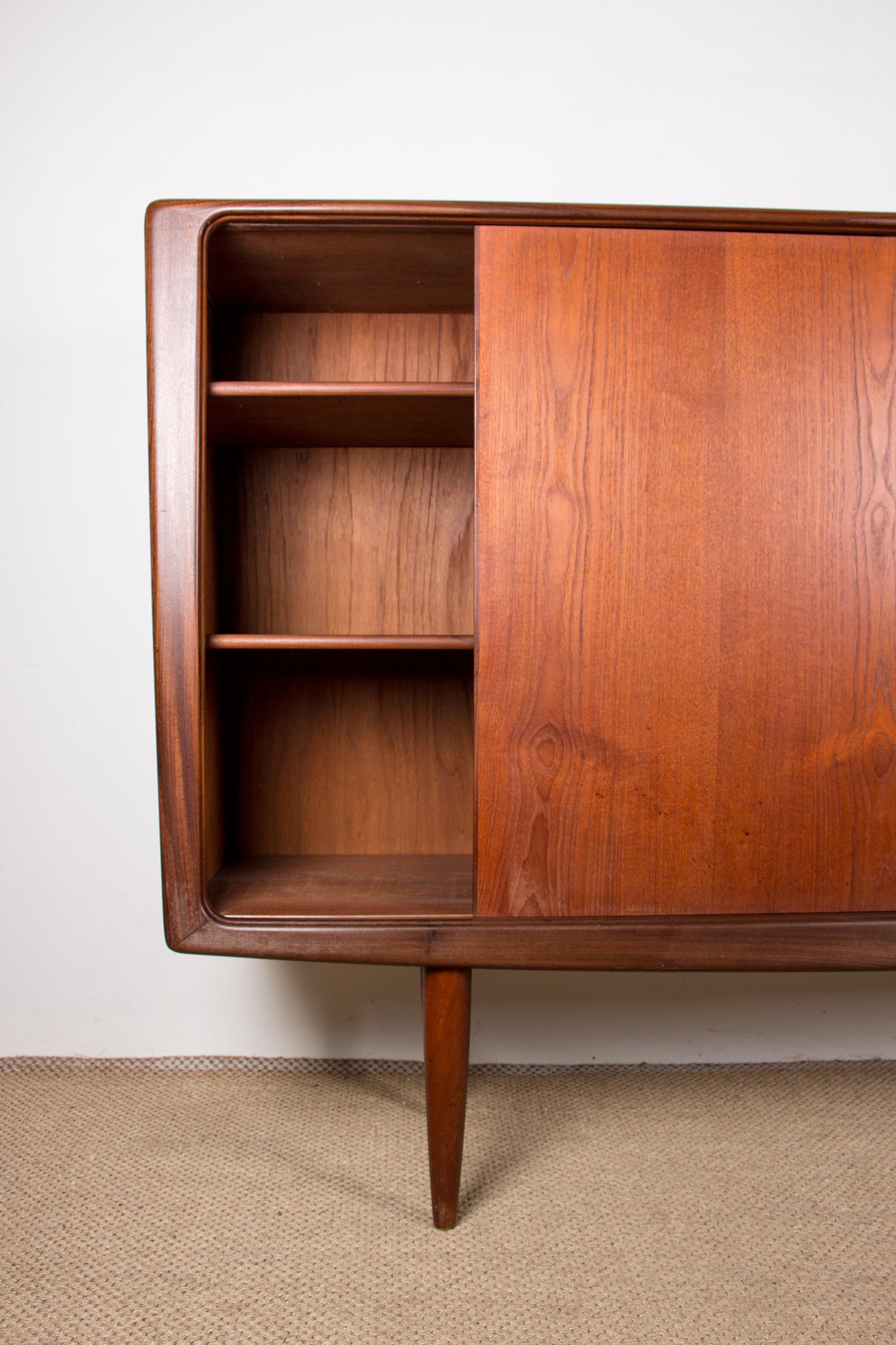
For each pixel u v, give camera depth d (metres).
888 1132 1.25
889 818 1.02
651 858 1.01
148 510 1.39
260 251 1.08
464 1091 1.02
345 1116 1.29
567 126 1.38
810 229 0.99
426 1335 0.86
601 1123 1.27
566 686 1.00
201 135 1.37
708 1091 1.37
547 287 0.98
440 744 1.35
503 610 0.99
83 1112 1.29
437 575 1.33
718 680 1.00
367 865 1.27
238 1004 1.44
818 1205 1.08
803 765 1.01
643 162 1.38
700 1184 1.12
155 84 1.37
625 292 0.99
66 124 1.36
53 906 1.42
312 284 1.19
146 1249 0.98
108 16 1.36
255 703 1.34
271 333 1.30
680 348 0.99
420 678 1.34
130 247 1.37
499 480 0.98
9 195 1.37
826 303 1.00
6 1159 1.17
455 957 1.00
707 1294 0.92
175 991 1.44
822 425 1.00
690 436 0.99
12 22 1.36
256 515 1.32
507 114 1.38
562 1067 1.45
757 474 1.00
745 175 1.39
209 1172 1.14
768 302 1.00
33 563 1.39
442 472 1.33
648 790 1.00
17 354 1.37
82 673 1.40
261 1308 0.89
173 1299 0.91
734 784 1.01
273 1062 1.44
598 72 1.38
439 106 1.38
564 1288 0.93
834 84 1.38
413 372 1.31
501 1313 0.89
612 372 0.99
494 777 1.00
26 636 1.39
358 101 1.37
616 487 0.99
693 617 1.00
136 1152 1.19
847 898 1.02
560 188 1.38
